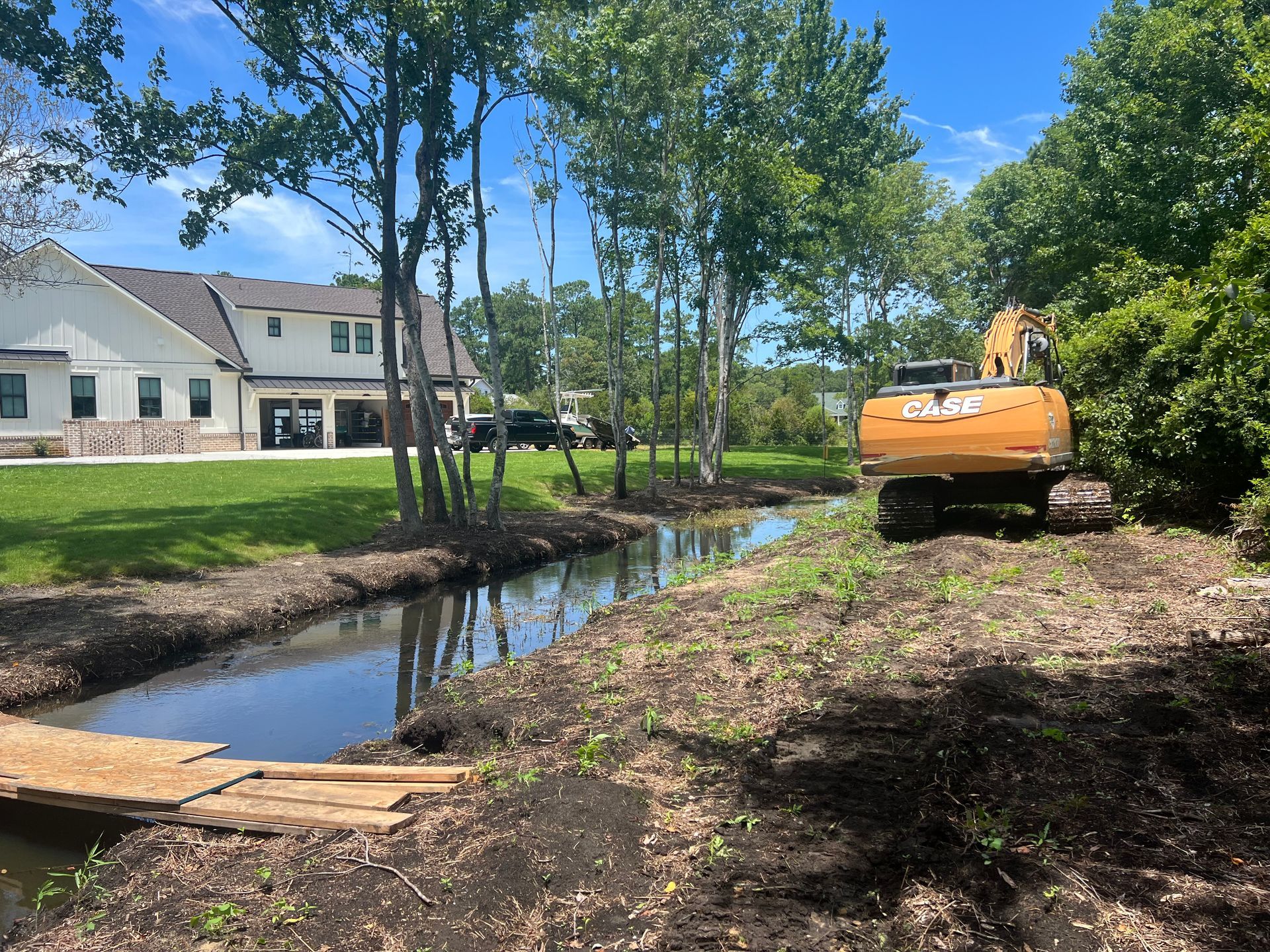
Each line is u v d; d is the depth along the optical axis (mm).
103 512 14742
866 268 34656
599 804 3963
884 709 5168
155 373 32188
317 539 14250
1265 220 4547
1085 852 3301
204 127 13633
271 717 7164
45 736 6008
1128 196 21062
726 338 28109
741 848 3592
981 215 38750
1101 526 10406
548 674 6789
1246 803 3625
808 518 18141
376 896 3434
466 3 12883
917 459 10406
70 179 13055
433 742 5742
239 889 3662
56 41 12227
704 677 6039
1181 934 2762
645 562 15023
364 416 39781
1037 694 5055
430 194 14781
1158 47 20969
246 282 37438
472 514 16359
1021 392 9859
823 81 25828
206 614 9727
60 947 3309
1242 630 5809
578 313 84438
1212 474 10922
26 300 29625
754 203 21625
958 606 7371
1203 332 4594
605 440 39656
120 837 4863
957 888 3143
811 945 2898
